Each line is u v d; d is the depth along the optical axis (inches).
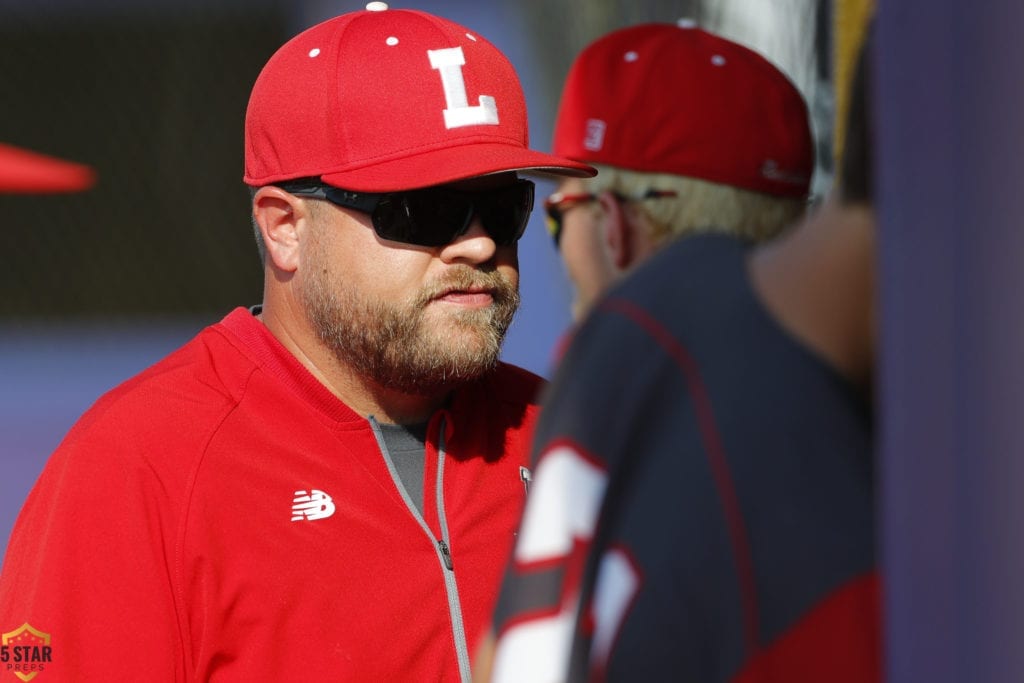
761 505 115.3
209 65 853.2
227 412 241.3
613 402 126.5
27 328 850.1
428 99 243.9
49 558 225.0
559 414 130.4
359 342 242.8
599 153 285.6
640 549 119.0
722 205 279.1
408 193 234.8
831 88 368.5
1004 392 88.4
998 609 89.7
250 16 844.0
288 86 247.8
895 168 98.5
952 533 93.4
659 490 119.5
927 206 93.9
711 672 117.3
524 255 671.1
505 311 250.7
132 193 861.8
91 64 852.0
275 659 229.8
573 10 615.2
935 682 96.3
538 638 125.3
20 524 238.5
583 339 134.3
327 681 230.1
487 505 257.8
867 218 117.4
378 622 235.3
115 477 229.3
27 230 855.7
